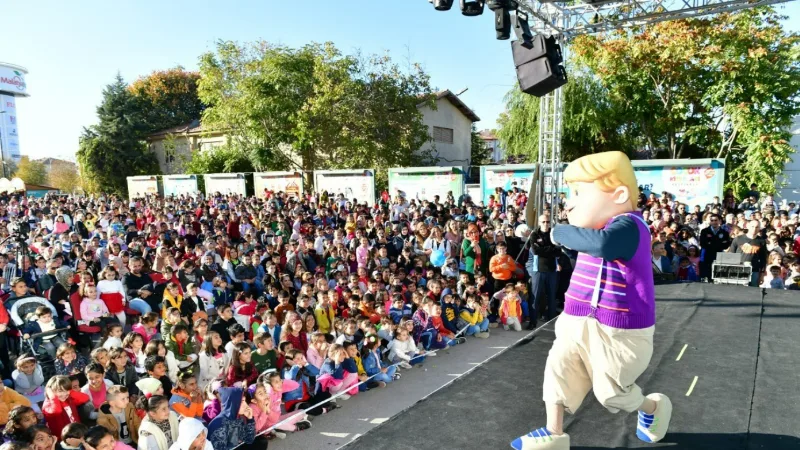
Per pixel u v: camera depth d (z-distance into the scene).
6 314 6.38
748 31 16.39
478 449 2.27
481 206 14.73
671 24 16.88
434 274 9.14
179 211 18.02
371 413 5.96
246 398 5.32
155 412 4.27
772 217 10.83
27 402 4.73
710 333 3.72
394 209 15.55
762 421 2.42
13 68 53.78
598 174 2.16
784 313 4.14
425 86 24.88
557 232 2.17
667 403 2.25
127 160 36.47
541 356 3.45
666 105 18.73
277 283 8.80
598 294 2.11
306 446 5.21
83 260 8.93
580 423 2.49
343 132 23.41
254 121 25.00
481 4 6.09
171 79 45.75
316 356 6.39
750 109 16.64
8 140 53.81
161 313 7.62
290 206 17.78
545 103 9.80
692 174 14.13
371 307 7.79
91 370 4.81
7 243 10.55
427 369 7.33
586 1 7.92
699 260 9.38
